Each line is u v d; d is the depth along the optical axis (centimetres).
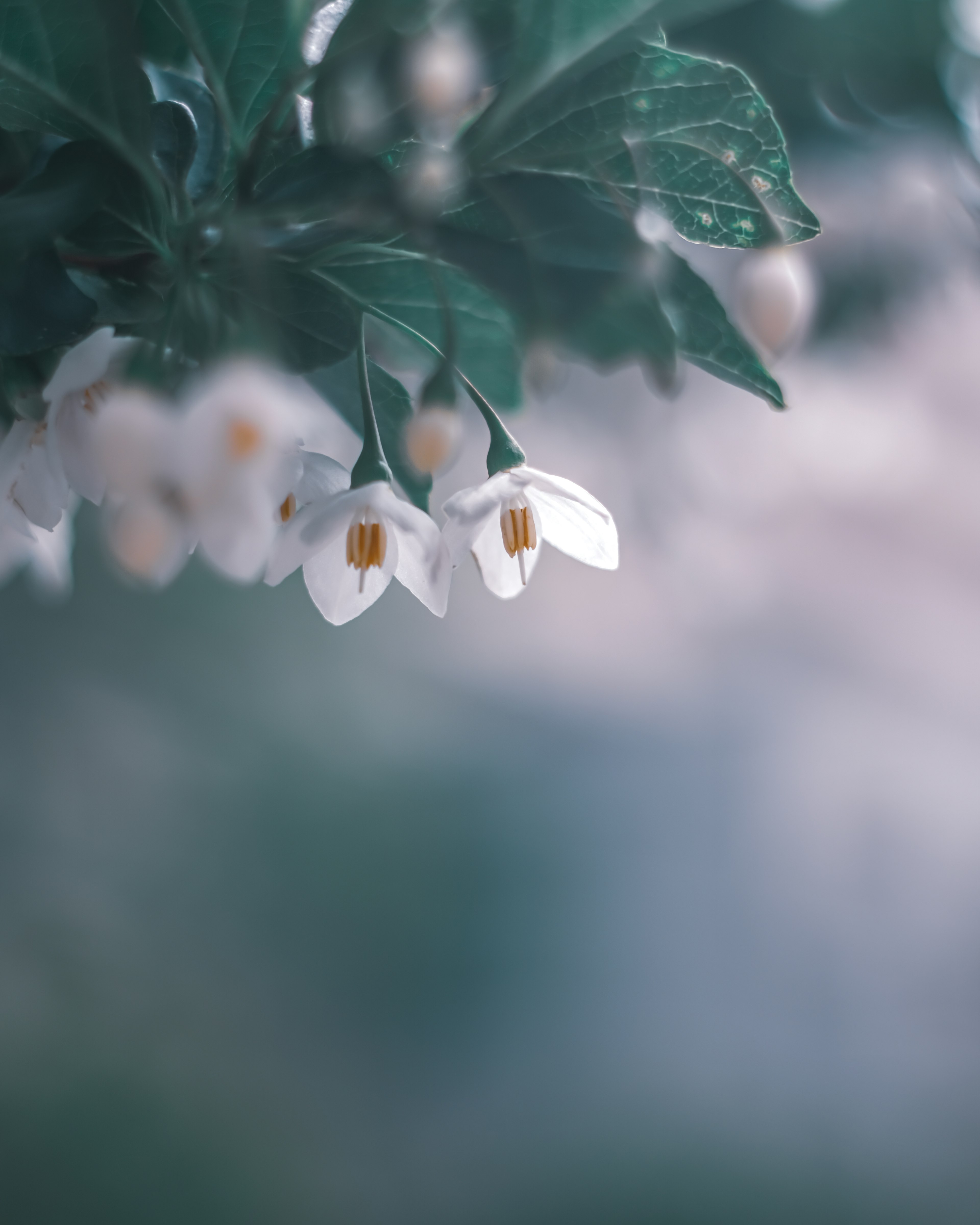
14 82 80
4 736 560
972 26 198
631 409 482
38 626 591
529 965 838
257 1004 632
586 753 1088
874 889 1023
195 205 85
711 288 80
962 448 970
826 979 905
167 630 663
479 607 1184
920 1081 789
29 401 87
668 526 532
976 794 1076
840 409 789
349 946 726
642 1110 724
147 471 61
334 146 77
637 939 906
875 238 269
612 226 71
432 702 988
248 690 720
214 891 642
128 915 573
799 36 195
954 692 1185
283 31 83
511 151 79
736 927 952
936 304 288
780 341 82
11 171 87
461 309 98
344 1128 627
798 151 218
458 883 841
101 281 85
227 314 83
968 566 1155
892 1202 670
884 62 199
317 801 744
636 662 1227
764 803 1078
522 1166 662
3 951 512
